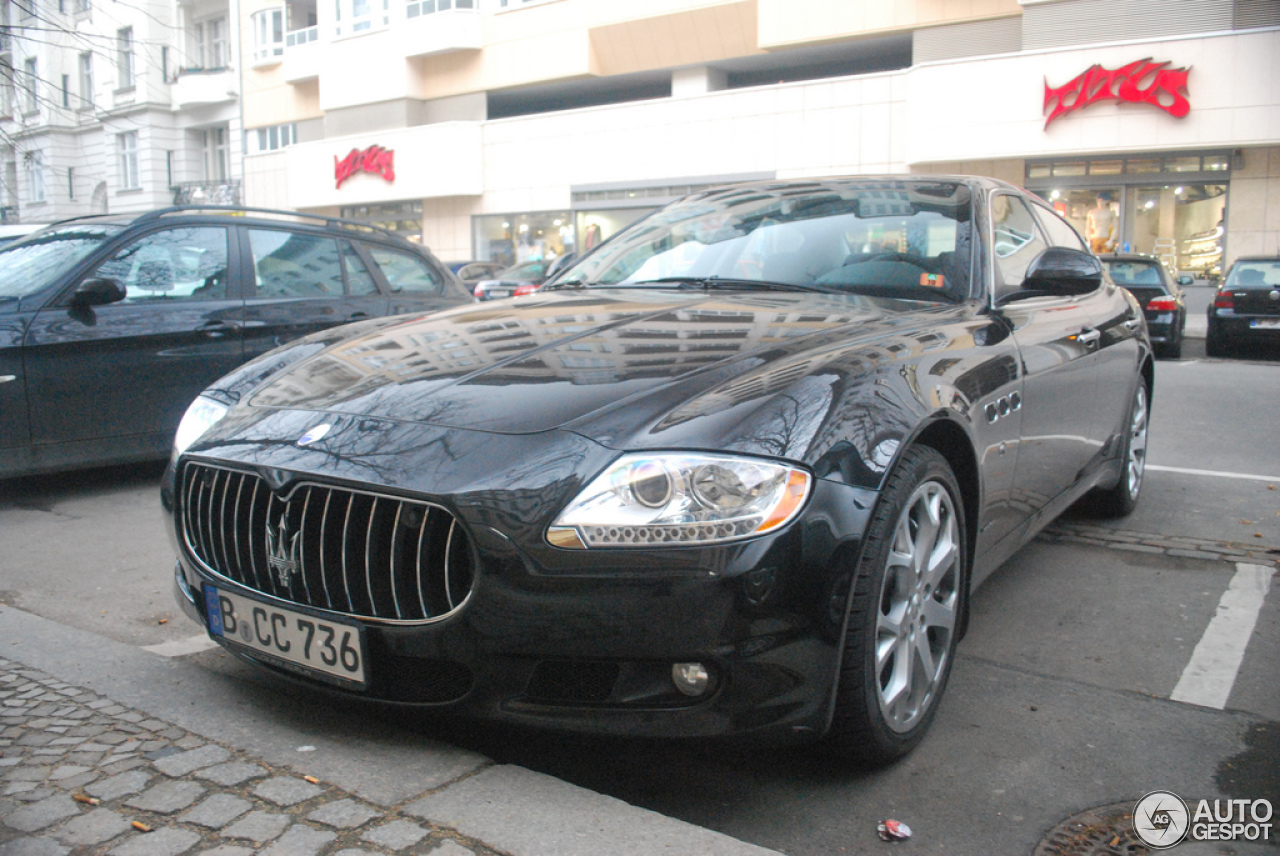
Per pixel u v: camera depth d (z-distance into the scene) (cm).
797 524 192
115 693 245
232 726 227
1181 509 482
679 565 184
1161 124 1759
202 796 194
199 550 240
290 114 3180
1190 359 1336
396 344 267
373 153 2820
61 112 1041
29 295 489
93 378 496
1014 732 249
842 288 309
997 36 2088
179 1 3238
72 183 3303
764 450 194
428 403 220
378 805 191
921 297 299
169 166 3338
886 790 220
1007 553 305
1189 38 1722
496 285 1516
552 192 2562
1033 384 298
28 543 425
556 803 194
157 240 537
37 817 185
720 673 188
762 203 366
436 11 2739
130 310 513
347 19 2948
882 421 214
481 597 190
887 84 2077
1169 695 273
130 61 1745
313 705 241
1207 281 1827
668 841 182
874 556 206
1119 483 442
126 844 177
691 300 294
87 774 202
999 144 1889
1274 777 228
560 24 2617
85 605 343
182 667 264
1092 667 292
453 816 187
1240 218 1788
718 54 2453
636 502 187
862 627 204
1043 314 331
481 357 245
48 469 486
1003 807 213
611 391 214
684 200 397
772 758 233
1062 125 1831
